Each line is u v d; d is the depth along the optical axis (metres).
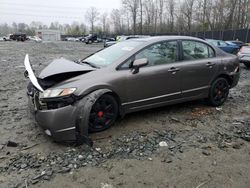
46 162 3.55
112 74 4.36
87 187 3.10
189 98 5.45
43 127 3.94
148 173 3.38
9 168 3.42
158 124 4.86
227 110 5.82
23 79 9.07
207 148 4.05
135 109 4.71
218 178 3.32
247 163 3.68
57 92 3.85
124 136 4.32
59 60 4.90
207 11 58.12
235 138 4.43
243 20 51.16
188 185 3.17
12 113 5.40
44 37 78.00
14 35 63.69
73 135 3.87
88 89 4.00
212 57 5.80
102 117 4.34
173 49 5.20
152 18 77.94
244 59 13.66
